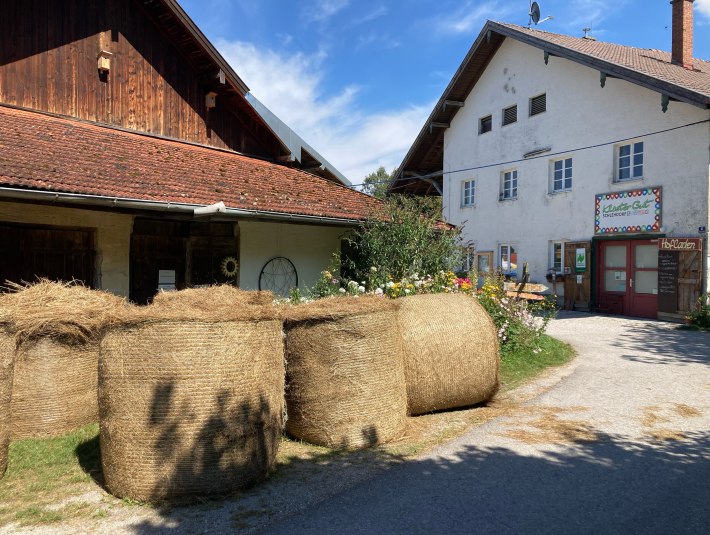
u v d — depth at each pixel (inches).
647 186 573.0
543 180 697.0
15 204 289.0
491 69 782.5
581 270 642.8
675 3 687.1
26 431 196.7
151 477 142.8
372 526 129.7
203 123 455.8
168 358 143.4
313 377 183.6
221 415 145.9
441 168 957.2
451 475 159.8
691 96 489.7
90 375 210.7
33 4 372.5
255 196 358.9
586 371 308.2
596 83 629.9
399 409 193.6
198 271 366.6
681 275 533.3
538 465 167.0
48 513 137.9
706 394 254.4
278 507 140.3
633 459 171.9
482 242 790.5
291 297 344.8
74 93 387.5
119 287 328.8
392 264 385.1
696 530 127.7
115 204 280.1
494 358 232.4
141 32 420.8
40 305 208.4
